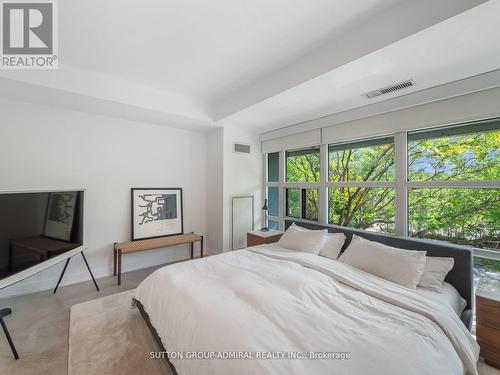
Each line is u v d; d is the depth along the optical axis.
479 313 1.70
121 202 3.37
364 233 2.66
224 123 3.56
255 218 4.21
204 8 1.57
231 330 1.19
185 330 1.34
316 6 1.54
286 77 2.31
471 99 2.01
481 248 2.05
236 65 2.32
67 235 2.53
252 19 1.67
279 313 1.34
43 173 2.79
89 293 2.68
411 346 1.12
